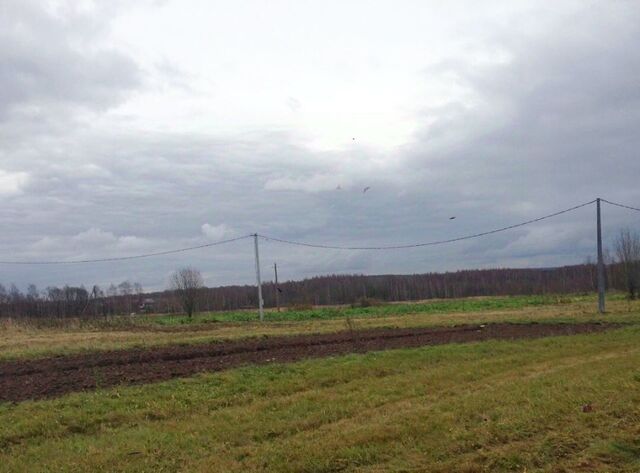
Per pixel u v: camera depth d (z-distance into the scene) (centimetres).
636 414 935
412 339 2303
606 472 709
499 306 5272
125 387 1314
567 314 3669
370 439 858
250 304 8506
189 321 4481
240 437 928
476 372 1455
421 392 1238
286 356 1836
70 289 5956
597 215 3953
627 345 1903
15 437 956
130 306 6719
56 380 1441
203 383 1359
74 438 965
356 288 9525
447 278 10506
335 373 1464
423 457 780
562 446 800
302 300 8138
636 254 5684
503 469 731
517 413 964
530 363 1591
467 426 911
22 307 5728
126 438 941
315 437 903
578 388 1141
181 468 788
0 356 1939
